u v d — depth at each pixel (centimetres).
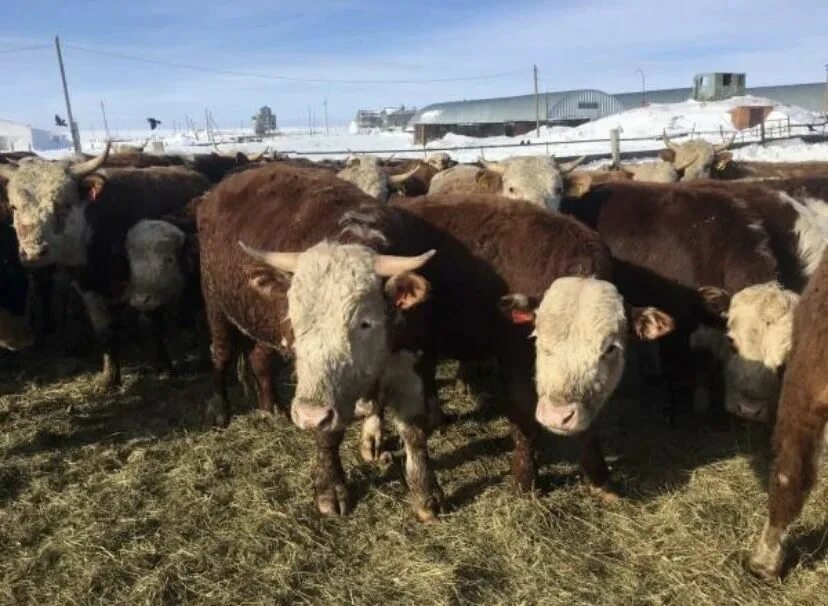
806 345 394
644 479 543
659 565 449
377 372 454
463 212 548
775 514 421
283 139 6462
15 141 7431
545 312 451
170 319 831
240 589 440
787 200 650
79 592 438
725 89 5609
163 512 515
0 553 472
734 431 609
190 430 643
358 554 471
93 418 673
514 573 448
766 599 420
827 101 5309
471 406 671
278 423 650
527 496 518
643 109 4800
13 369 791
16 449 609
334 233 496
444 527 492
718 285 616
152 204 827
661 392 700
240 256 560
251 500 527
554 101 6394
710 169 1270
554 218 539
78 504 525
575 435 507
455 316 537
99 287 738
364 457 577
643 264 639
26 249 723
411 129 7156
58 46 3816
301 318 423
